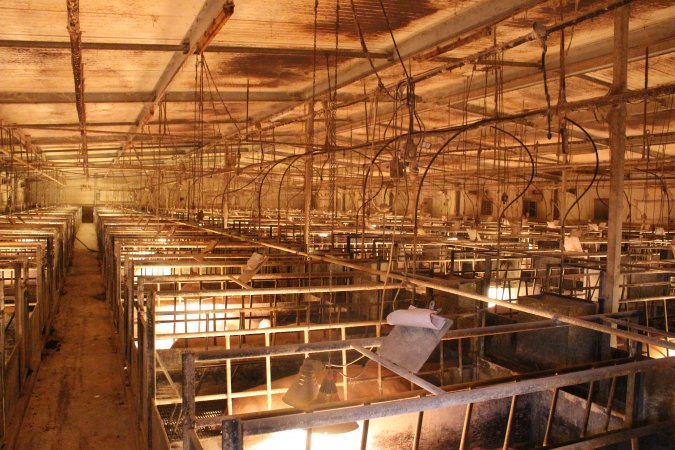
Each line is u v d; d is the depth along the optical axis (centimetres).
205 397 385
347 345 246
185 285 752
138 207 2628
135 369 522
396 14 482
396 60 584
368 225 1031
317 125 1218
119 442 493
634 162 840
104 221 1388
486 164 1580
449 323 209
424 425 371
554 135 986
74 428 518
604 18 495
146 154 1808
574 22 291
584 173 1469
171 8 464
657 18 506
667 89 386
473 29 466
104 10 463
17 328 566
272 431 161
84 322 916
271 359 529
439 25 512
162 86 726
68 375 659
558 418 398
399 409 172
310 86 809
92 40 538
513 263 853
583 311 450
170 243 782
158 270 801
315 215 1575
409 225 1229
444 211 2159
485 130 1055
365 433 220
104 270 1198
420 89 845
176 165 1922
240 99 846
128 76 700
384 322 374
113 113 966
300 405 231
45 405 569
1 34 513
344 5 460
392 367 214
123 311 656
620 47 452
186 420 228
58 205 3033
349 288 409
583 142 1045
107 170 2428
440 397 176
